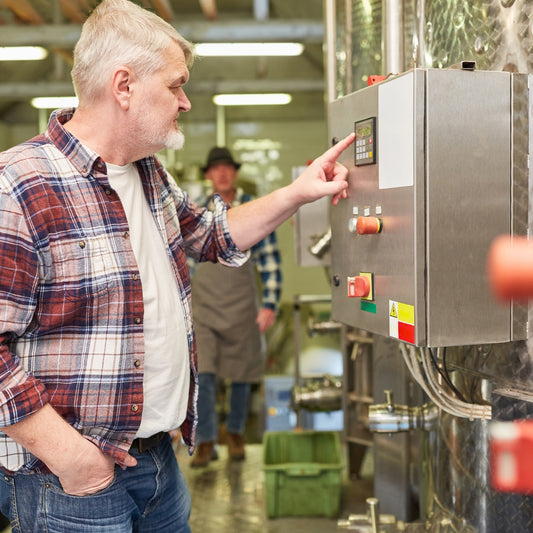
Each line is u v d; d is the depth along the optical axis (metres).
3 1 4.71
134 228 1.48
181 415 1.53
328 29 2.31
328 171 1.66
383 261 1.49
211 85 6.04
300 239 2.71
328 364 5.27
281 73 6.29
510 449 0.42
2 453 1.37
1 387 1.23
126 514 1.44
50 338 1.34
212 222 1.75
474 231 1.37
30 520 1.42
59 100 6.18
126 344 1.36
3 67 5.99
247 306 3.61
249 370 3.62
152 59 1.36
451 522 1.73
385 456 2.77
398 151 1.40
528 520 1.44
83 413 1.34
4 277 1.24
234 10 5.53
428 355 1.51
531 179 1.40
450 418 1.73
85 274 1.33
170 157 6.64
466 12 1.56
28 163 1.30
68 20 5.43
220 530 2.83
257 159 6.75
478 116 1.36
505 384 1.48
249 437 4.48
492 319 1.39
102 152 1.43
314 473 2.89
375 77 1.56
